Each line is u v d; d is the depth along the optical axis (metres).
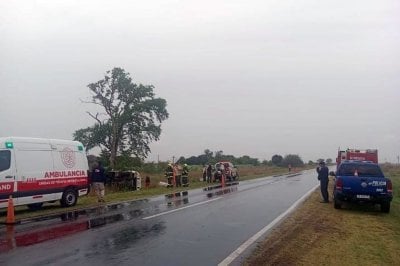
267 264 8.48
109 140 47.06
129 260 8.59
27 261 8.39
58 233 11.45
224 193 24.91
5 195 15.88
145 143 48.06
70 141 19.41
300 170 75.19
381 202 17.00
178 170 32.94
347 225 13.55
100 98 46.41
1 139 16.36
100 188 20.45
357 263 8.84
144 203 19.33
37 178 17.20
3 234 11.37
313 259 9.00
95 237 10.88
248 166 91.06
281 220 14.12
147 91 47.12
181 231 11.89
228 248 9.82
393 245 10.76
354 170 18.06
